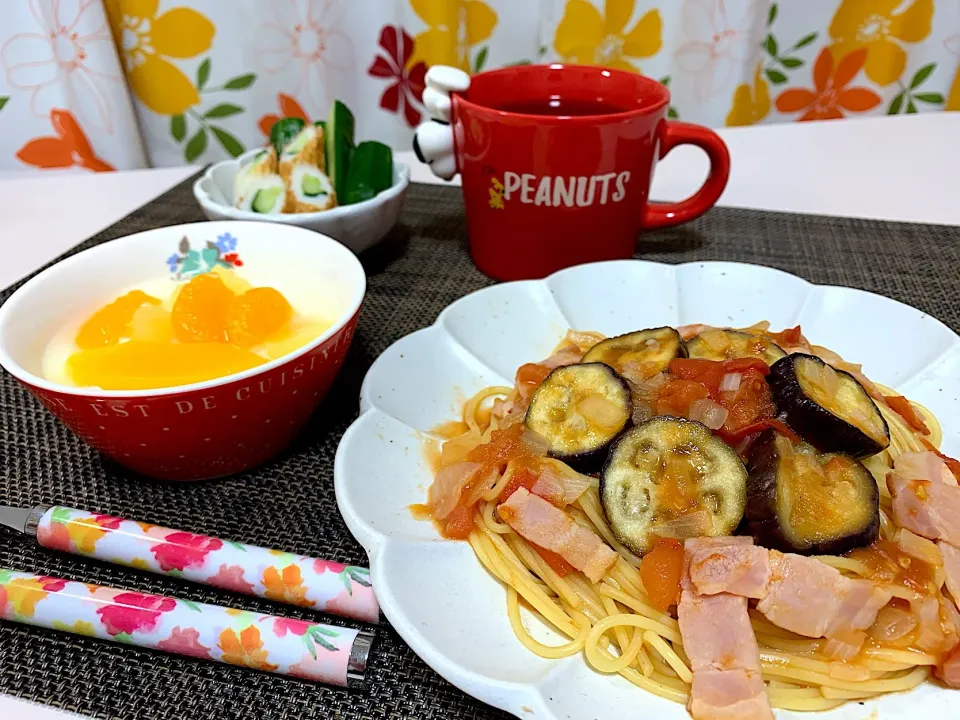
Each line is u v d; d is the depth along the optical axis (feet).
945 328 0.81
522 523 0.65
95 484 0.72
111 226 1.20
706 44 1.84
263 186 1.01
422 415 0.78
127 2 1.64
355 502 0.63
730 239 1.15
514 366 0.87
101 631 0.56
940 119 1.57
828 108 2.06
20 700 0.53
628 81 1.00
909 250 1.10
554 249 0.99
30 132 1.74
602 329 0.91
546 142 0.88
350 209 0.99
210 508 0.70
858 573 0.59
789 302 0.90
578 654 0.58
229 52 1.74
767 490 0.59
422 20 1.76
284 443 0.75
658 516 0.63
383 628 0.59
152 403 0.59
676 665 0.58
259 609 0.61
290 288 0.82
